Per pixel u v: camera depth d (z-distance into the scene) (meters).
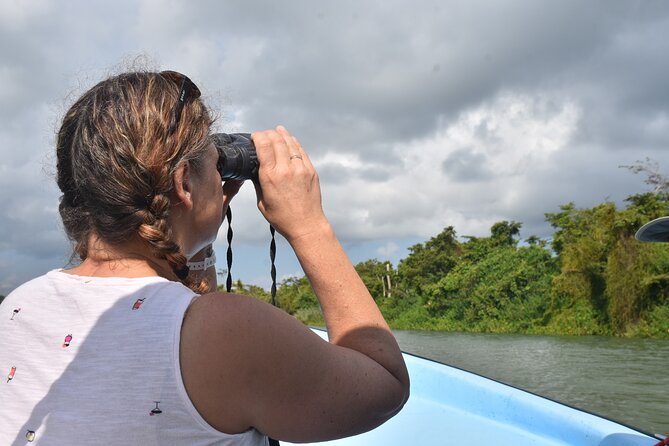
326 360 0.64
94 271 0.70
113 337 0.62
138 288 0.65
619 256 24.23
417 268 42.12
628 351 18.52
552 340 23.48
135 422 0.58
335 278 0.76
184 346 0.61
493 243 37.22
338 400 0.64
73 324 0.64
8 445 0.60
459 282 34.22
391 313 39.97
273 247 0.85
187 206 0.72
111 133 0.67
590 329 25.33
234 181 0.87
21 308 0.69
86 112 0.70
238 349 0.60
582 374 13.63
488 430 1.60
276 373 0.61
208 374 0.60
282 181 0.78
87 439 0.58
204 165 0.74
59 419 0.59
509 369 15.12
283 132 0.85
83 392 0.60
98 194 0.66
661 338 22.23
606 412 9.59
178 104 0.71
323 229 0.78
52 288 0.69
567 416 1.58
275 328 0.62
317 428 0.64
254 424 0.64
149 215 0.67
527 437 1.57
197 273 0.88
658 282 23.28
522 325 29.30
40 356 0.64
